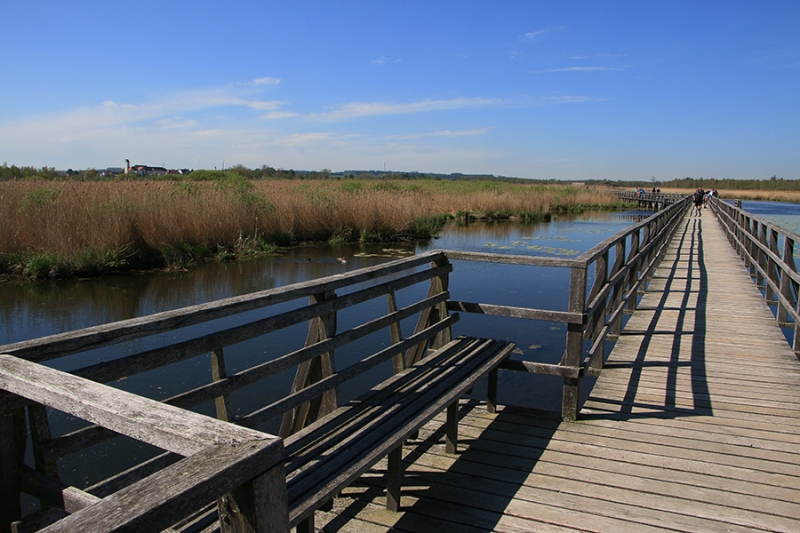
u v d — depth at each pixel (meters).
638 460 3.38
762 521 2.73
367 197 20.20
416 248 17.44
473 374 3.55
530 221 31.05
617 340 6.14
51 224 12.44
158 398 5.70
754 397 4.42
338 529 2.70
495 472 3.24
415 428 2.76
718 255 13.37
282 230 17.28
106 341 1.97
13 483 1.84
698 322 6.91
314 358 3.08
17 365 1.68
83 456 4.67
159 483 1.02
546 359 6.82
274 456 1.18
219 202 15.86
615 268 6.16
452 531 2.67
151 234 13.34
